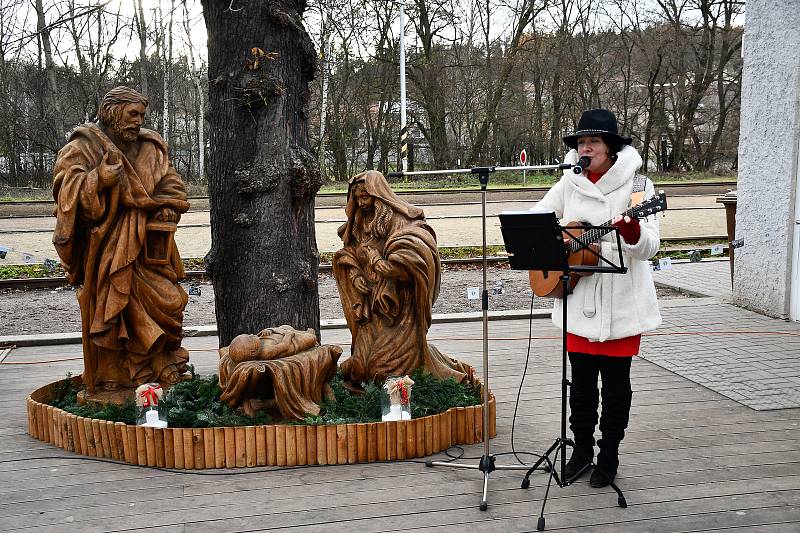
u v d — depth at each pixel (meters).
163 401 4.45
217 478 4.15
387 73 27.66
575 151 4.03
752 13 8.22
